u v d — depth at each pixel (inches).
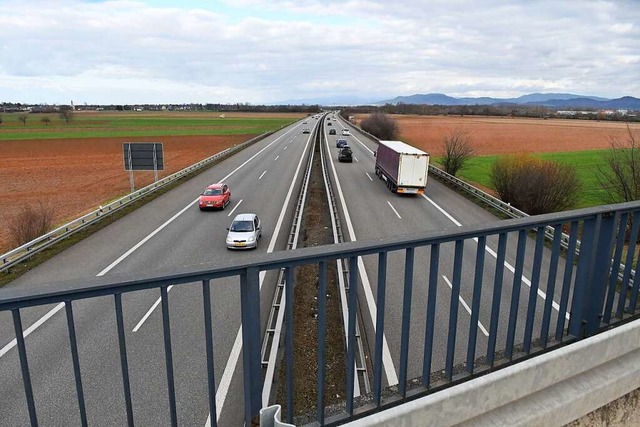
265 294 480.7
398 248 98.6
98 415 301.1
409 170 1045.2
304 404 300.5
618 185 840.9
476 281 116.4
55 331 416.2
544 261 593.3
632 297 146.0
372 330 414.6
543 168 959.0
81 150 2395.4
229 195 989.2
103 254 645.3
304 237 717.9
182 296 489.7
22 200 1200.8
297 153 1870.1
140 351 381.7
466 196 1074.1
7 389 331.3
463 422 76.5
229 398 318.3
